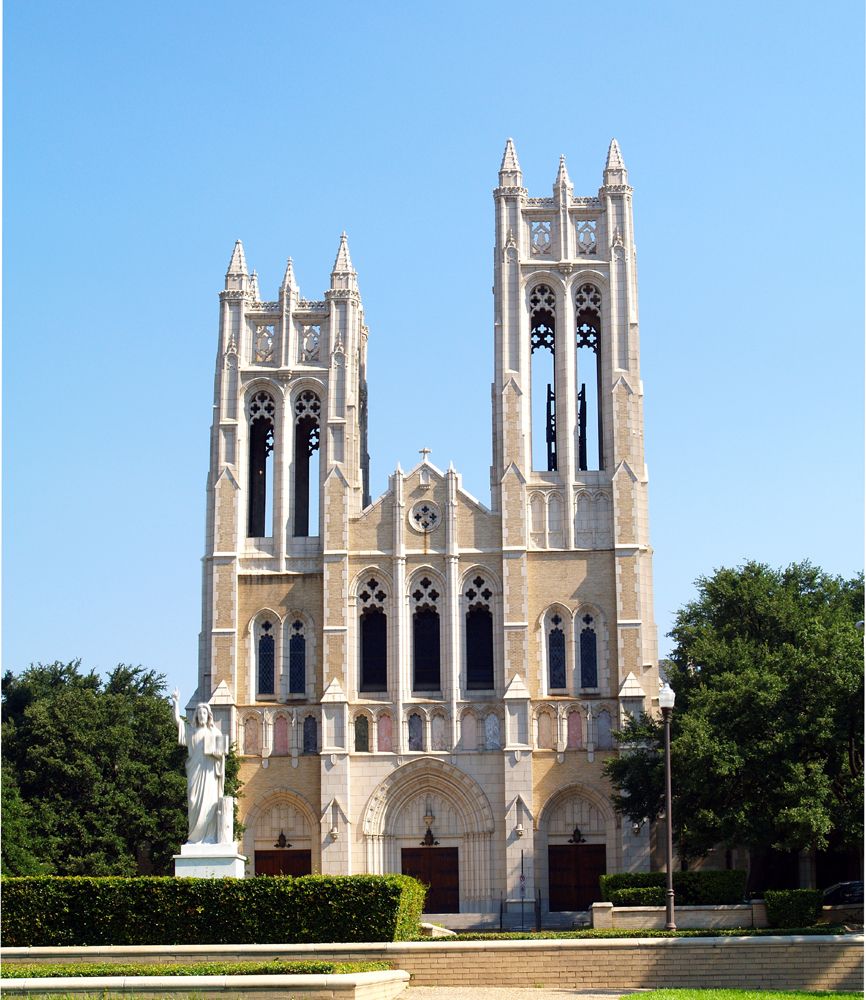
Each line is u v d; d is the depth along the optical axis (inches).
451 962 2075.5
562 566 3745.1
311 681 3752.5
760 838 2859.3
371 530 3801.7
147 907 2177.7
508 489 3762.3
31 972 1920.5
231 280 3966.5
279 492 3858.3
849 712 2837.1
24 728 3927.2
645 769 3265.3
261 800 3688.5
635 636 3661.4
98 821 3745.1
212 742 2374.5
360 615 3779.5
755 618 3506.4
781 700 2891.2
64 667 4633.4
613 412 3796.8
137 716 4030.5
